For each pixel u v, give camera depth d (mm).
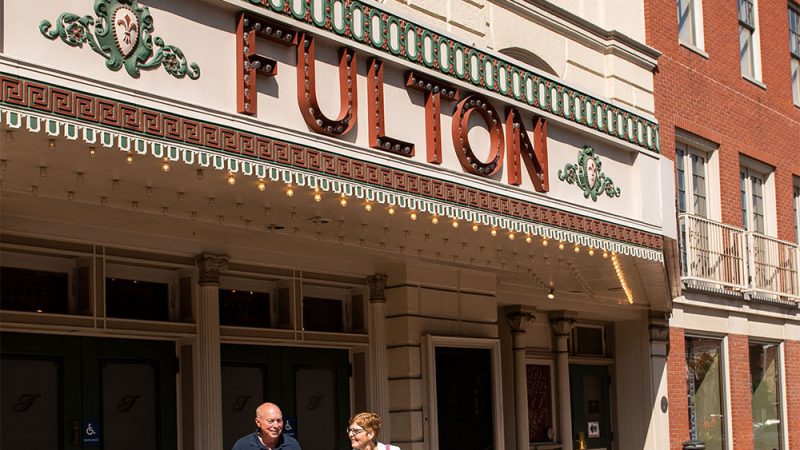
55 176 8266
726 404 18875
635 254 13086
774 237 20438
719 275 18172
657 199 13875
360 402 12875
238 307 11586
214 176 8367
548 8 14609
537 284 15203
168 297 10844
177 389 10781
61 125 6883
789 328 20938
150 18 7695
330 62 9297
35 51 6883
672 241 14148
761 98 20953
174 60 7855
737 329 19250
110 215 9766
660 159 14047
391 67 9984
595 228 12312
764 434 19984
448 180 10219
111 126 7199
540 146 11711
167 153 7574
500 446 14188
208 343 10711
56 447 9641
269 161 8367
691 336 18344
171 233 10422
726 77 19734
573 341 17578
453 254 12750
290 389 11969
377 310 12953
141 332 10273
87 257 9977
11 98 6629
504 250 12508
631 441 17578
